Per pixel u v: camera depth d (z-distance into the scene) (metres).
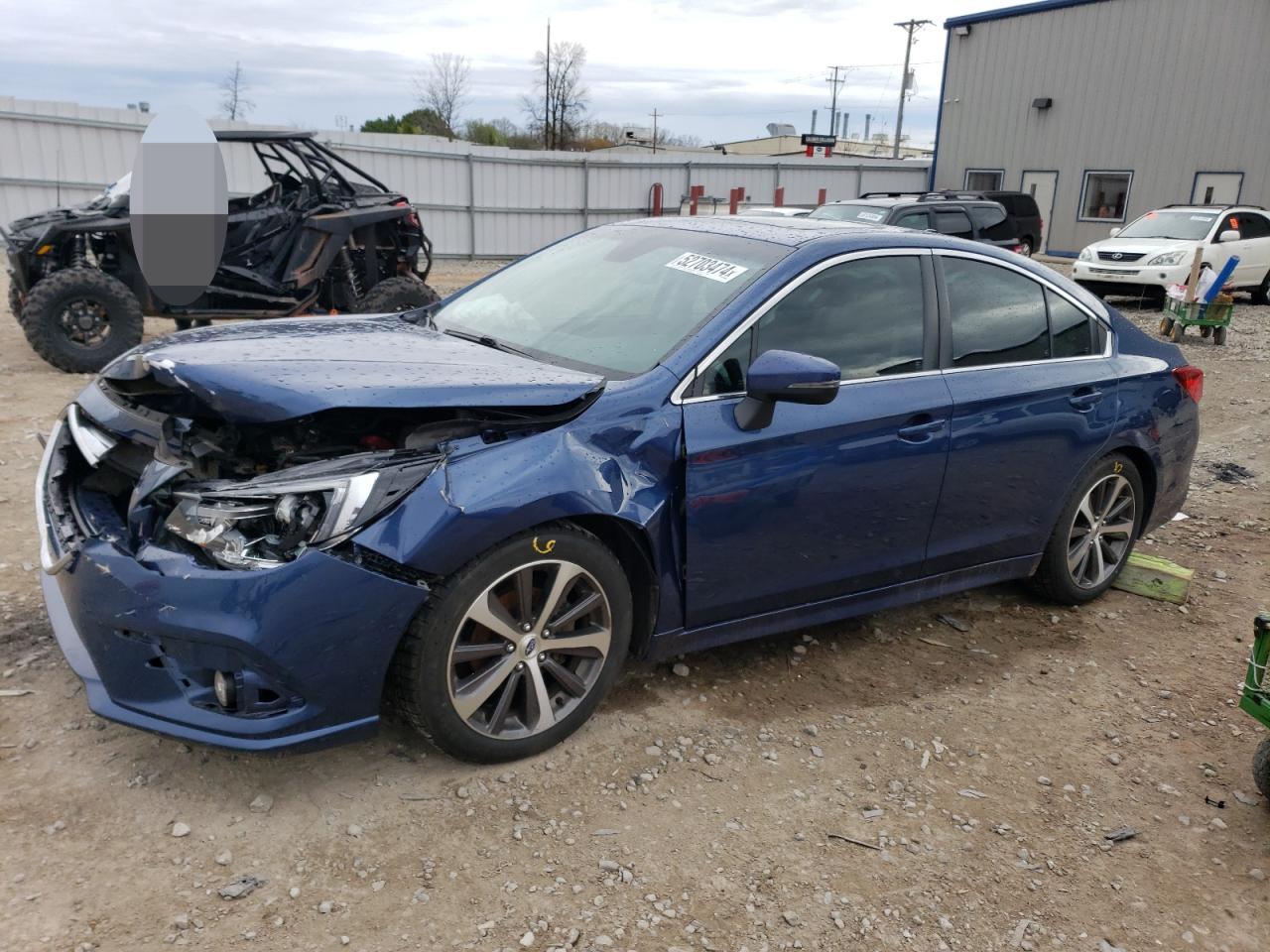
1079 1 26.09
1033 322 4.19
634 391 3.11
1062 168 27.33
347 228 9.31
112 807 2.77
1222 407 9.36
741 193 25.19
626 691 3.58
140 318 8.65
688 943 2.46
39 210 17.95
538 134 49.56
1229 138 24.00
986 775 3.29
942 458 3.75
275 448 2.86
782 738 3.40
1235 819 3.16
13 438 6.18
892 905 2.66
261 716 2.62
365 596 2.61
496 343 3.62
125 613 2.58
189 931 2.37
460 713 2.88
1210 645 4.39
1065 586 4.51
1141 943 2.61
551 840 2.79
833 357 3.53
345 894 2.53
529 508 2.79
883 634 4.28
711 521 3.23
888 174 30.89
